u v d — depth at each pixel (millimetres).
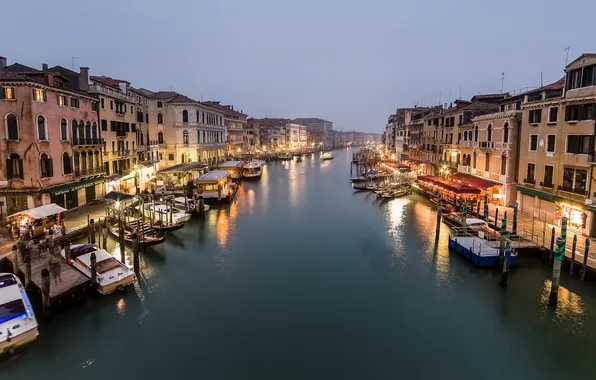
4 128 24266
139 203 30469
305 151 141500
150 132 54031
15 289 15406
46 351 14266
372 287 19703
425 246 25750
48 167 25828
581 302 17469
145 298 18281
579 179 22891
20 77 23922
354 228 30797
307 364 13781
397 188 47281
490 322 16266
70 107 28578
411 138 66062
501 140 31828
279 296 18781
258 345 14859
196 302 18094
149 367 13578
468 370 13453
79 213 27875
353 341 15117
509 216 27906
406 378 13086
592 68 21797
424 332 15664
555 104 24688
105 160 35312
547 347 14641
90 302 17547
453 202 34688
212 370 13469
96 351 14367
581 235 22703
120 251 22500
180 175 46469
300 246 26172
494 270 21094
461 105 44562
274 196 45875
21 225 21938
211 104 70875
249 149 102812
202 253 24562
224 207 38906
